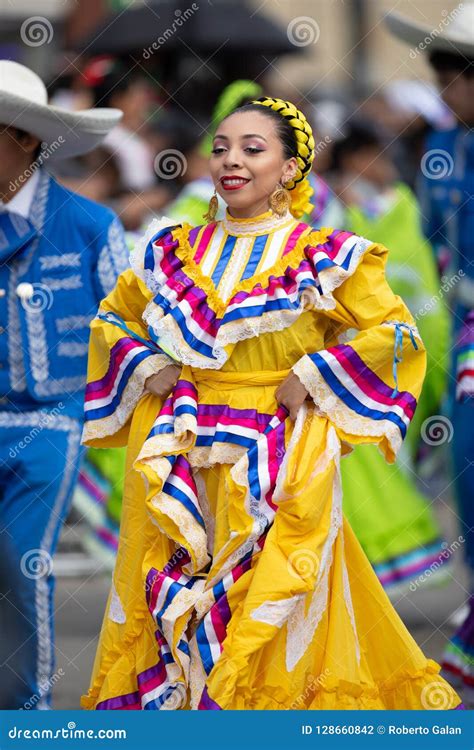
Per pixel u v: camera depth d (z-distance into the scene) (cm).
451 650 1346
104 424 1125
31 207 1262
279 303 1051
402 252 1688
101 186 2047
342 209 1672
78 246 1266
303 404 1059
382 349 1056
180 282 1081
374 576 1091
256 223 1086
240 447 1055
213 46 2362
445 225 1454
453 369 1419
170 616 1041
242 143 1077
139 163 2064
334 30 3039
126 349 1104
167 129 2102
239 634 1015
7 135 1256
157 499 1059
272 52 2400
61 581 1798
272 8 2967
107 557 1702
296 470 1036
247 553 1045
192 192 1586
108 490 1698
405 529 1612
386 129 2208
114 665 1081
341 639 1057
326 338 1106
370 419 1059
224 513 1054
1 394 1255
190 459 1073
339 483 1059
